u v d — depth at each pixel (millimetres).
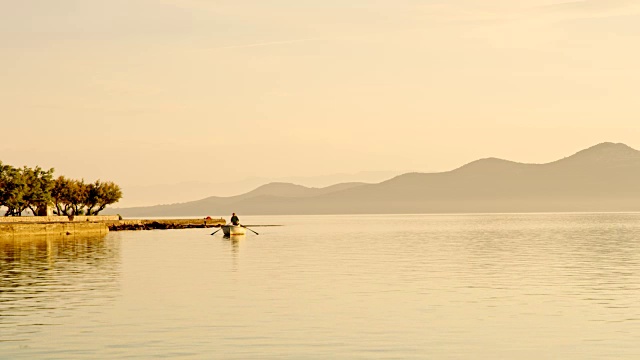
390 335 28875
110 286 44906
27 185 142875
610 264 61031
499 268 57406
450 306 36094
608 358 25125
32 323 31375
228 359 24969
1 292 41844
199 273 53688
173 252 79938
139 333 29234
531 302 37500
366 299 38625
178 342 27547
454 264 61562
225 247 90938
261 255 74438
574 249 83000
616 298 38969
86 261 65750
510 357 25344
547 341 27750
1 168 138750
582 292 41562
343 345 27094
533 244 94812
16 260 66688
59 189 165000
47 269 56969
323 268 58000
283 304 36812
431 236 125812
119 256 72562
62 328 30234
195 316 33188
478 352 26031
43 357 25219
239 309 35188
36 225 124875
